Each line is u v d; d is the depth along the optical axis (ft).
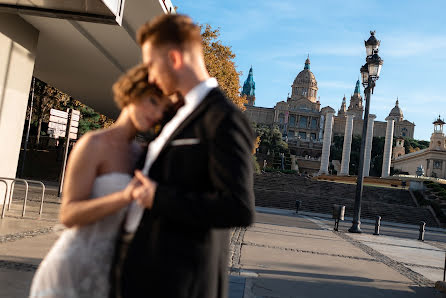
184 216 4.15
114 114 99.71
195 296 4.28
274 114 442.09
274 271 21.85
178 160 4.42
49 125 47.16
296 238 39.70
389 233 62.80
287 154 311.27
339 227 62.44
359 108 536.01
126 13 37.22
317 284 19.85
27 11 28.40
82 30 38.63
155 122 5.03
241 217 4.13
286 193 110.32
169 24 4.57
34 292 4.86
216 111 4.37
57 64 53.11
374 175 345.51
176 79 4.69
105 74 55.52
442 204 117.19
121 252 4.65
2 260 16.11
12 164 36.01
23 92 36.40
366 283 21.70
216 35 93.04
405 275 26.20
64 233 5.05
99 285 4.84
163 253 4.25
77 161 4.81
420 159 273.13
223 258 4.75
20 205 36.01
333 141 413.59
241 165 4.20
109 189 4.88
